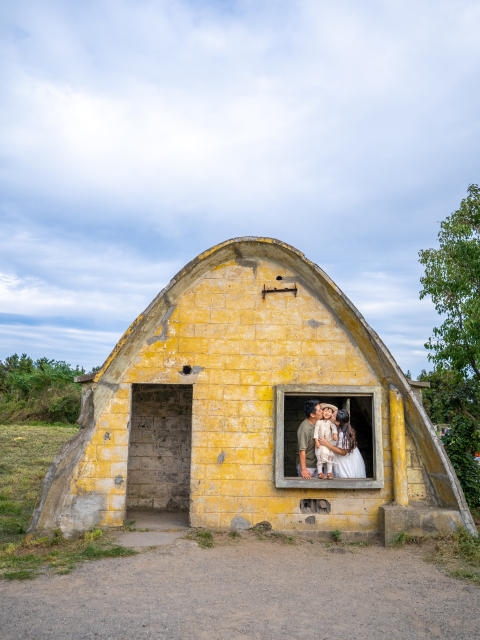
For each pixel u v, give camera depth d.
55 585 5.58
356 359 8.41
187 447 10.41
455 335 12.77
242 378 8.25
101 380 7.97
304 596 5.45
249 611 4.96
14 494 10.91
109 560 6.50
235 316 8.43
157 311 8.16
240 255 8.56
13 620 4.58
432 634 4.59
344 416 8.50
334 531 7.81
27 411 29.94
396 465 8.02
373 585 5.87
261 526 7.88
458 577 6.19
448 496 7.96
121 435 8.01
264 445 8.07
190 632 4.42
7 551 6.77
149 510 9.98
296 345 8.39
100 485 7.88
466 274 12.66
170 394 10.59
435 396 12.84
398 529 7.59
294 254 8.21
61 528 7.63
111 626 4.50
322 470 8.37
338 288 8.11
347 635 4.50
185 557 6.66
